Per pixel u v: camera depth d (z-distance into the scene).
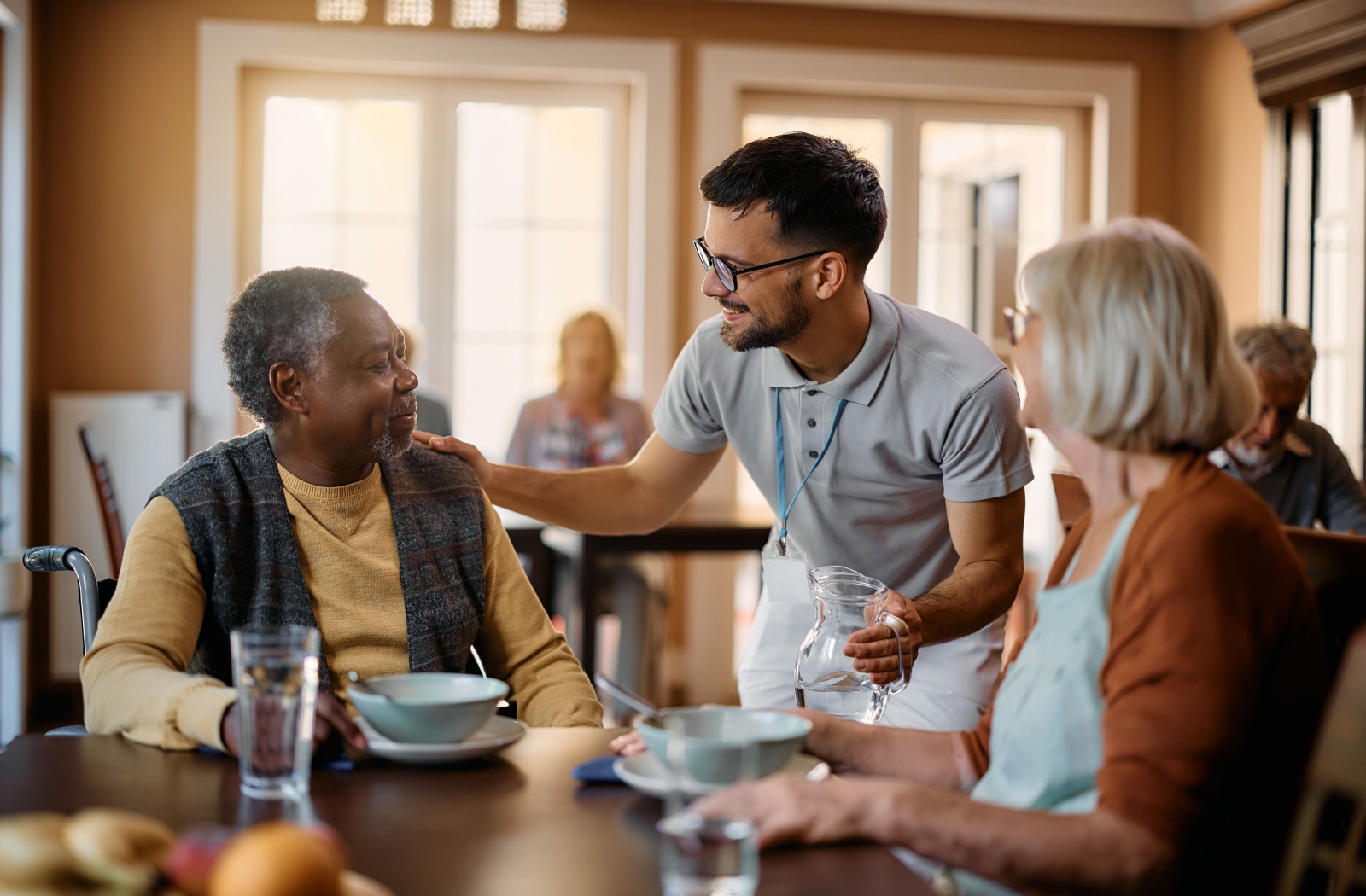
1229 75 4.89
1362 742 0.91
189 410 4.62
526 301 4.89
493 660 1.80
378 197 4.80
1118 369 1.14
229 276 4.62
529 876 0.95
